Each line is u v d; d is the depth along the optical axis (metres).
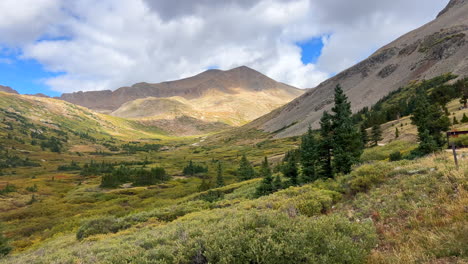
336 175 27.00
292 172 38.34
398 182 13.34
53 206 68.75
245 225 7.37
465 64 164.00
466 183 9.51
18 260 16.73
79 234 24.23
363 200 12.83
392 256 6.38
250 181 61.31
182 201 54.28
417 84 186.00
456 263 5.41
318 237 6.26
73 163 196.12
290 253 5.64
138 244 11.08
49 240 33.41
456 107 75.56
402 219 9.09
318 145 30.50
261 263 5.71
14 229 47.84
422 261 5.84
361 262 6.14
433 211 8.52
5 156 198.50
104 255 11.67
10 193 88.12
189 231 9.66
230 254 5.87
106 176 104.94
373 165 17.88
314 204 13.50
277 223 7.26
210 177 122.44
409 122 80.12
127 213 50.59
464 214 7.51
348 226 7.32
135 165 178.38
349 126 28.72
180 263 6.71
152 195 81.12
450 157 15.60
